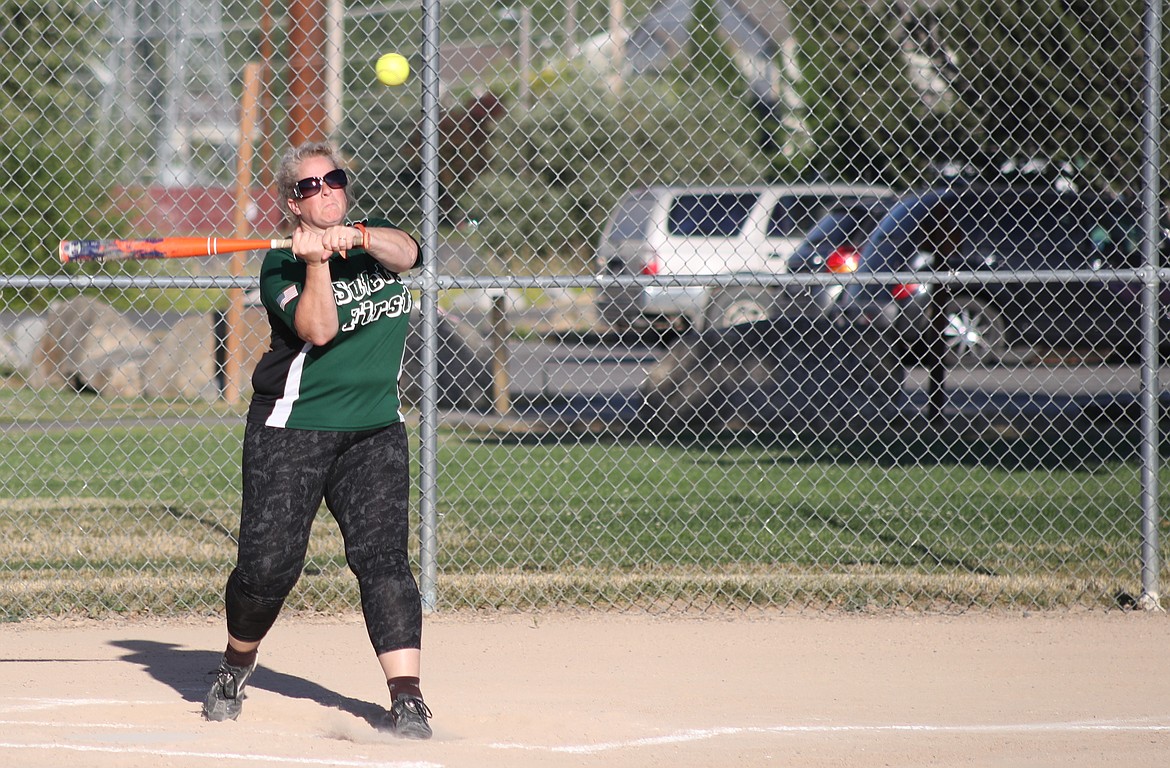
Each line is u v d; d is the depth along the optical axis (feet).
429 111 69.46
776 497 102.22
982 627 69.51
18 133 130.21
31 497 101.09
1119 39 108.47
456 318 159.63
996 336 133.90
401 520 49.32
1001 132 124.88
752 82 247.50
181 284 68.28
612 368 194.59
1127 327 132.46
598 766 45.83
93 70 151.23
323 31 137.80
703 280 71.31
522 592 74.54
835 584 76.02
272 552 47.44
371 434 49.01
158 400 162.61
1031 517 93.61
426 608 71.72
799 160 239.91
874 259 135.44
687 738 49.60
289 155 48.39
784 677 59.93
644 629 69.00
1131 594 74.28
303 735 49.19
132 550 83.35
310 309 45.57
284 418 47.55
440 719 51.52
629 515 95.55
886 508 97.60
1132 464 116.16
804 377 137.59
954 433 132.16
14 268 149.69
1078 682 59.26
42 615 70.54
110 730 49.55
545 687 57.67
